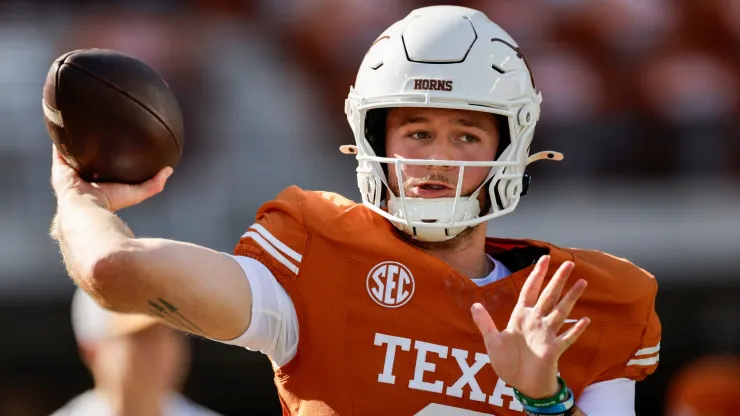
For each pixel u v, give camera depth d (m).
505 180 8.16
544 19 23.86
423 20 8.20
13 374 16.44
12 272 16.80
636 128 22.52
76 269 6.98
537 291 7.05
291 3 22.67
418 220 7.86
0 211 18.78
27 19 21.64
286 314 7.62
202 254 7.22
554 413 7.23
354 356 7.64
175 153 8.14
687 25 23.81
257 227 7.98
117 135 7.75
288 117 21.05
